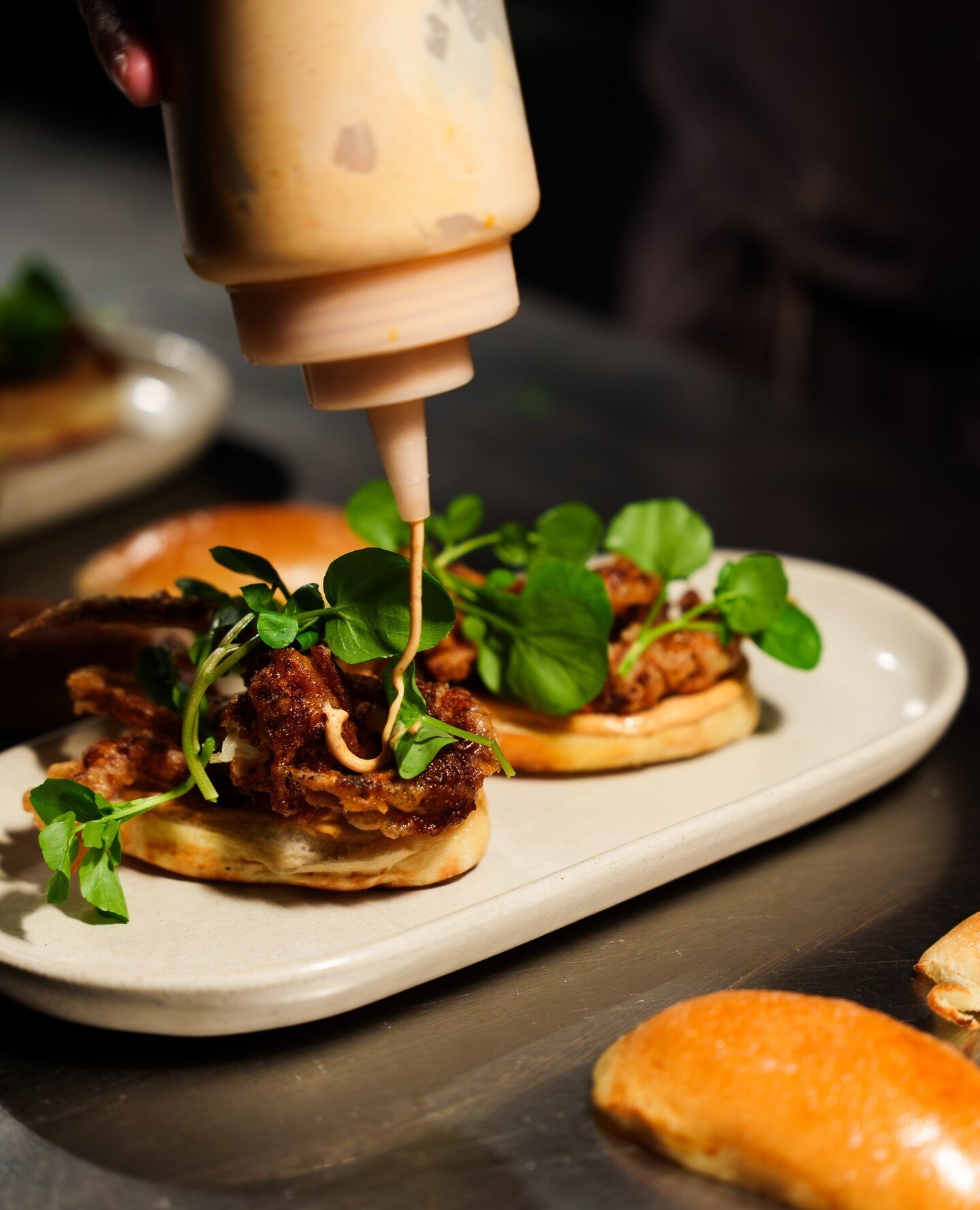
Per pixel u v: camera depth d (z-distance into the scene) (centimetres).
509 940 51
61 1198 46
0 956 49
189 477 97
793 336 128
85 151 188
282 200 46
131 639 64
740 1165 45
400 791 50
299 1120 48
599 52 256
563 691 56
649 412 108
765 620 59
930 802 59
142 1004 48
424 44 46
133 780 54
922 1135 44
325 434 104
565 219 218
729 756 60
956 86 107
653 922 54
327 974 48
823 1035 46
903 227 114
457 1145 47
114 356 101
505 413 108
